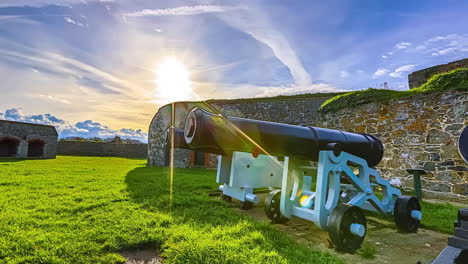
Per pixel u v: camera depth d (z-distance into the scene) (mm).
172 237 2738
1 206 3961
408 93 6906
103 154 30609
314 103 12109
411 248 2834
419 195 5086
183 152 14883
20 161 15062
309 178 4133
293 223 3695
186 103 14602
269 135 2814
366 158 3670
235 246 2506
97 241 2629
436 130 6105
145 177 8336
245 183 4938
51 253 2289
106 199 4594
